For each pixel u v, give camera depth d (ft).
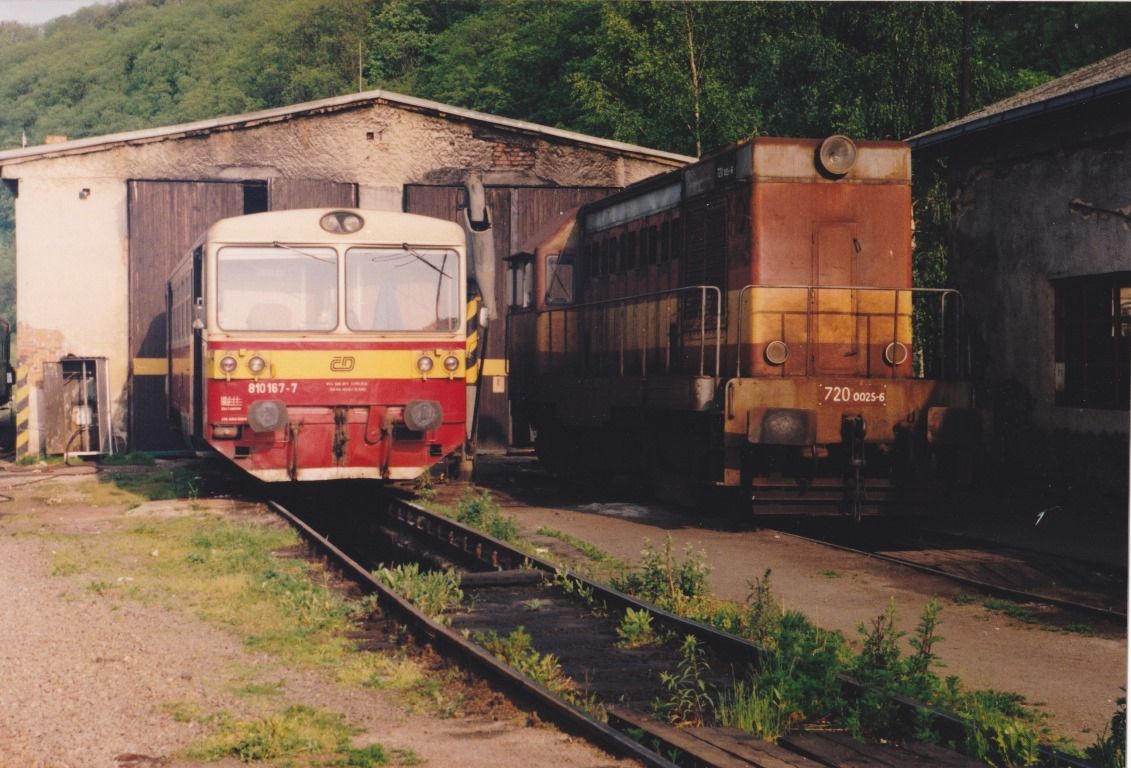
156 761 17.80
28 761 17.63
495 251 86.53
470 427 64.44
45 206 79.56
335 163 83.82
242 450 46.42
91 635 26.00
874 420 40.88
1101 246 48.73
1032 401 53.47
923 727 18.88
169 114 283.79
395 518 50.52
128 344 80.74
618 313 53.01
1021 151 54.03
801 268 42.32
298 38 253.85
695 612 28.40
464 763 17.66
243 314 46.39
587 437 58.65
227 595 30.53
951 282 59.21
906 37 88.94
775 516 47.62
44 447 78.54
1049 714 21.07
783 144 42.45
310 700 21.21
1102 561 36.55
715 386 41.81
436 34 230.89
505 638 26.00
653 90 111.04
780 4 105.81
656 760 17.03
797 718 19.98
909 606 30.53
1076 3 116.16
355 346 47.32
